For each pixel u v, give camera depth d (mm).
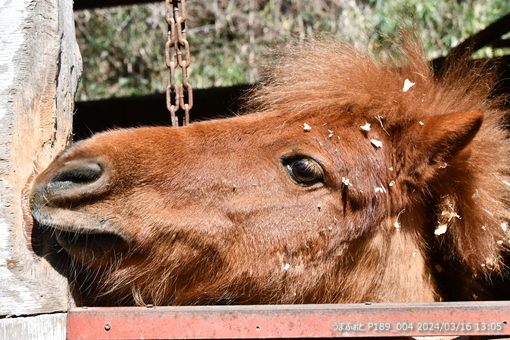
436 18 7785
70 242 2027
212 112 4715
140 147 2094
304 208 2209
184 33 2297
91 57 8938
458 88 2500
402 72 2498
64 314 1957
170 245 2180
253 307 1875
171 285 2328
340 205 2219
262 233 2207
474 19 7547
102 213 2033
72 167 1956
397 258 2387
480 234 2373
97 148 2012
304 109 2254
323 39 2719
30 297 1914
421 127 2199
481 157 2350
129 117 4832
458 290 2578
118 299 2479
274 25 8891
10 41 1984
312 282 2295
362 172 2207
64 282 1990
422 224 2469
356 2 8781
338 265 2303
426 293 2490
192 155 2162
